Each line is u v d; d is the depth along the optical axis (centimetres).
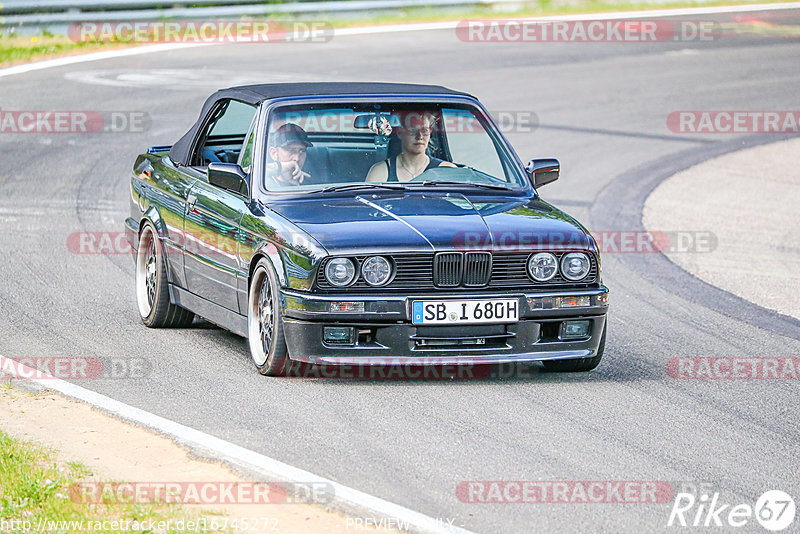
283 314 2041
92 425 1834
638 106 6512
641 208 4334
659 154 5425
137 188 2739
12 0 6756
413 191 2253
